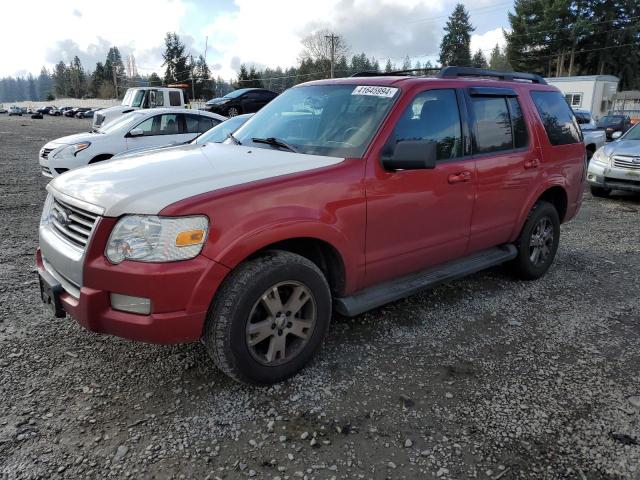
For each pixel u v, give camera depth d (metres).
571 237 6.86
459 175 3.92
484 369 3.38
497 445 2.65
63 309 2.98
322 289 3.19
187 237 2.63
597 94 43.69
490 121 4.30
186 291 2.66
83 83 137.38
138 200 2.68
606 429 2.78
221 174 3.00
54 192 3.18
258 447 2.60
